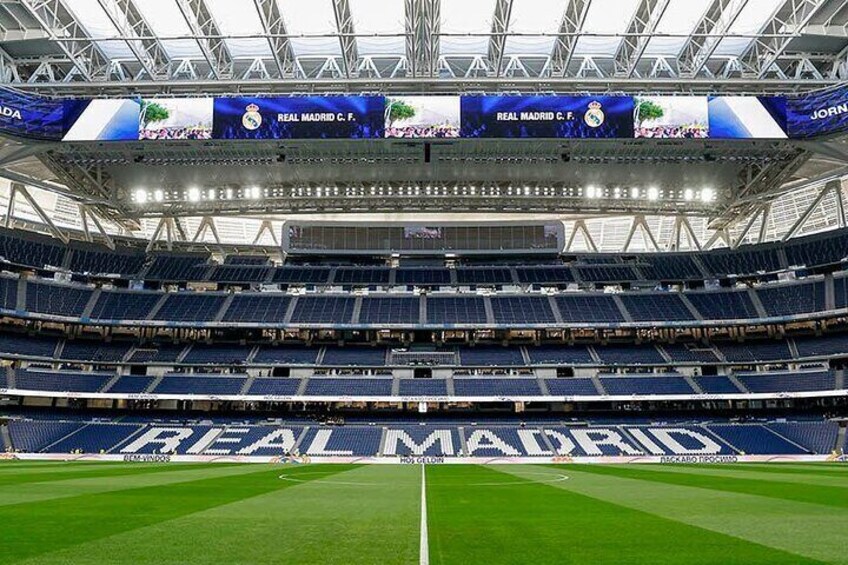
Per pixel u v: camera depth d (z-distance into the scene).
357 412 65.19
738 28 42.12
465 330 71.25
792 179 59.78
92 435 56.75
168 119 43.03
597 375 65.56
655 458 52.44
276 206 59.16
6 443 54.03
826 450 53.59
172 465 41.09
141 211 59.47
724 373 65.06
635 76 47.28
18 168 56.09
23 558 9.06
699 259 74.38
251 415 64.44
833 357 61.31
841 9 39.78
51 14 40.12
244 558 9.05
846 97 41.06
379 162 48.84
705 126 42.62
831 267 66.94
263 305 71.25
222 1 39.88
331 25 42.12
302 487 22.88
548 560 9.00
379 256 80.00
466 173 52.66
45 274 67.88
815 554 9.48
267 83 44.03
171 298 70.88
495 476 30.67
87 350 65.81
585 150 46.94
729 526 12.51
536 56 46.12
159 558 9.06
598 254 76.69
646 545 10.26
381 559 8.99
